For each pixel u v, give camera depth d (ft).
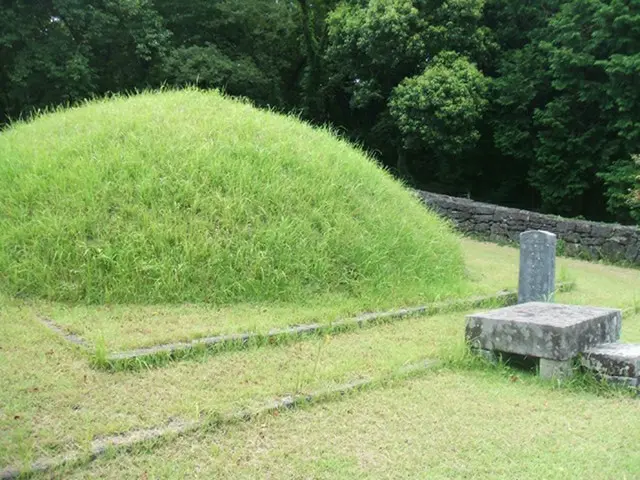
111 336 13.34
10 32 43.11
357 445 9.58
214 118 22.97
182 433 9.48
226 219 18.22
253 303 16.79
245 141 21.63
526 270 20.18
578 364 12.94
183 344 12.98
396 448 9.52
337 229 19.53
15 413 9.70
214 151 20.59
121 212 17.81
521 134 45.70
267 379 11.80
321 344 14.26
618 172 38.70
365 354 13.71
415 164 56.13
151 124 21.65
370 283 18.76
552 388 12.41
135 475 8.34
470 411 11.09
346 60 50.49
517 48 49.88
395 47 45.83
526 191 54.19
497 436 10.08
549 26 44.14
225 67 50.65
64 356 12.23
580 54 40.52
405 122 44.68
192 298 16.53
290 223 18.92
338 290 18.34
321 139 24.94
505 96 45.24
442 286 20.27
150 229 17.37
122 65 50.21
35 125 24.20
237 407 10.43
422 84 43.32
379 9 45.44
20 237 17.17
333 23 50.37
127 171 19.13
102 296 16.03
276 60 58.90
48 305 15.57
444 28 44.80
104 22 44.62
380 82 51.31
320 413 10.66
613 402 11.78
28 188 18.61
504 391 12.14
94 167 19.20
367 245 19.65
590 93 40.83
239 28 56.65
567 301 20.80
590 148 42.60
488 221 37.63
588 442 9.98
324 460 9.04
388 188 24.23
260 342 13.93
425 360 13.53
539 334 12.78
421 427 10.32
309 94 59.41
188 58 49.83
